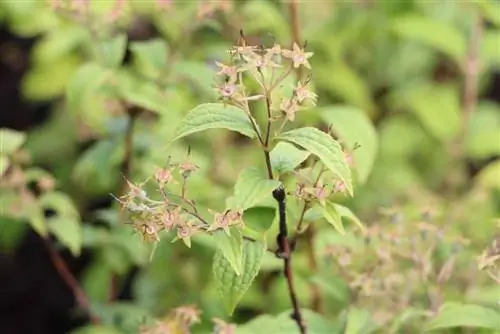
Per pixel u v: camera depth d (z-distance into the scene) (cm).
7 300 153
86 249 151
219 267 83
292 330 90
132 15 119
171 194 83
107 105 107
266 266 102
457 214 111
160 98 104
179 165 83
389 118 150
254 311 115
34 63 157
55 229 103
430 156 142
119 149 108
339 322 92
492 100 167
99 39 106
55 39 115
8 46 162
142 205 81
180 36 111
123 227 108
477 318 87
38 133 147
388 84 150
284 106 81
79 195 138
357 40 142
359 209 120
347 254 93
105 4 103
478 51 132
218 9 114
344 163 80
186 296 112
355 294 94
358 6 141
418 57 150
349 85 133
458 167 137
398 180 129
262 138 84
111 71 105
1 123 162
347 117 103
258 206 84
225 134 121
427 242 96
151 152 109
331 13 134
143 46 106
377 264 93
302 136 81
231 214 81
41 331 152
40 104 162
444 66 153
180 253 114
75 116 116
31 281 154
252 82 92
